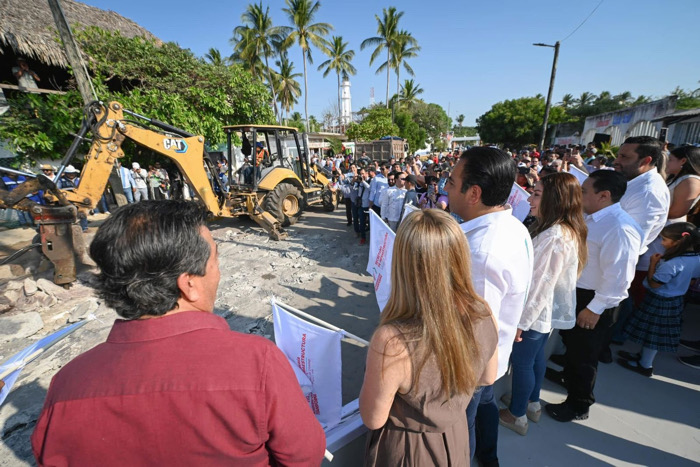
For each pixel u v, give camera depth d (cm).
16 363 162
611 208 183
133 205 74
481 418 166
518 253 129
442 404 92
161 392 62
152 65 888
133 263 66
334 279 471
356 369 284
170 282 69
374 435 110
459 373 88
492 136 3412
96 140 457
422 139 3659
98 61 820
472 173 128
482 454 171
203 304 80
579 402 205
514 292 132
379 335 92
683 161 279
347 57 3262
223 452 65
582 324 191
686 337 291
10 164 764
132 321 70
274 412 68
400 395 94
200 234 76
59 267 411
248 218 848
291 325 174
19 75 761
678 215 277
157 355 65
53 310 373
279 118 2970
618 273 173
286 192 727
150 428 62
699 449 190
